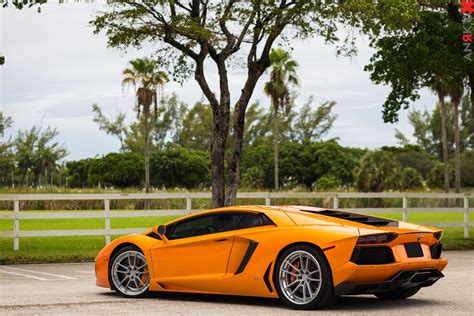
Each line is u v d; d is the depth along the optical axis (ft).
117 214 65.57
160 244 34.99
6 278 46.01
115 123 329.31
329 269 30.40
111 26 67.87
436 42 78.13
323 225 31.65
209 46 69.72
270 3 66.64
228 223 33.76
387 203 129.49
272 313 30.07
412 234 31.73
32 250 63.98
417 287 33.78
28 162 268.82
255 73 69.51
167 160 261.65
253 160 294.05
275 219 32.58
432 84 86.63
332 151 277.23
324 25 67.87
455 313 30.09
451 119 343.87
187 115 363.76
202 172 264.72
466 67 80.07
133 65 177.37
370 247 30.55
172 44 68.80
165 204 114.93
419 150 298.56
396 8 65.05
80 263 57.77
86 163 285.43
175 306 32.32
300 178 279.69
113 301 34.01
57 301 34.01
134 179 259.19
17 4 61.67
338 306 32.35
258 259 32.17
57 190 136.36
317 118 369.50
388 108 86.79
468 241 75.25
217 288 33.40
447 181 186.60
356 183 188.55
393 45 81.15
